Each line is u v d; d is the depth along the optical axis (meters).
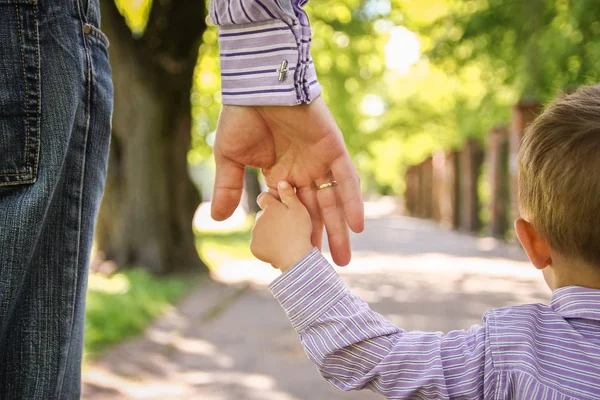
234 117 1.76
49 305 1.50
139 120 11.12
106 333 6.22
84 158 1.56
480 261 13.42
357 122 23.45
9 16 1.46
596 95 1.37
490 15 13.76
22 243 1.41
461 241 18.80
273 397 4.62
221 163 1.82
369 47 17.34
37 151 1.46
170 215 11.36
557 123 1.36
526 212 1.42
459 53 15.09
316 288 1.52
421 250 16.28
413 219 35.00
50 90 1.49
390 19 16.30
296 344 6.25
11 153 1.44
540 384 1.29
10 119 1.45
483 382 1.34
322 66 17.64
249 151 1.78
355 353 1.46
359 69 18.28
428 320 7.29
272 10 1.64
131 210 11.17
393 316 7.54
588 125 1.32
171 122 11.30
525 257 13.93
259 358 5.72
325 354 1.48
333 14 16.09
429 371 1.38
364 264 13.27
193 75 11.46
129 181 11.20
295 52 1.66
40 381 1.47
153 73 11.04
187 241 11.60
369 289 9.73
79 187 1.56
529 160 1.40
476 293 9.15
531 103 13.86
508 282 10.17
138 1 14.07
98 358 5.54
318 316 1.50
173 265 11.37
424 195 34.84
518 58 13.60
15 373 1.45
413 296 8.98
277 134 1.77
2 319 1.39
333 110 20.14
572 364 1.30
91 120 1.58
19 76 1.46
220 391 4.76
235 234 22.31
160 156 11.24
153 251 11.12
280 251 1.59
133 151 11.20
